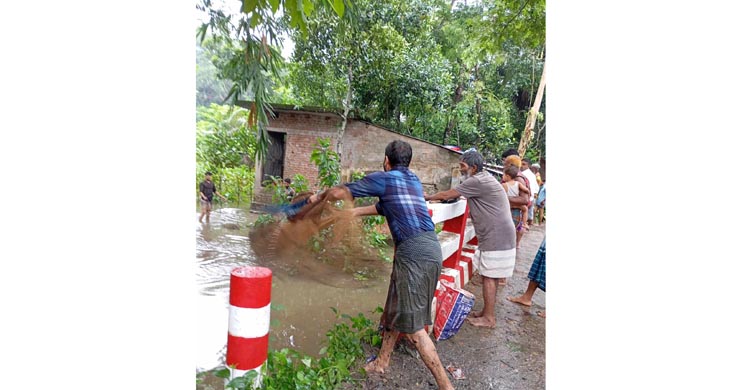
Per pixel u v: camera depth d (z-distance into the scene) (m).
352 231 4.55
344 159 7.78
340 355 2.77
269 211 4.38
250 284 2.07
